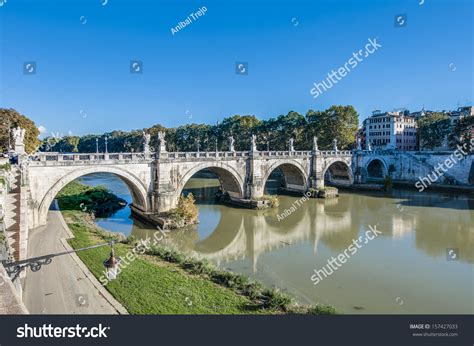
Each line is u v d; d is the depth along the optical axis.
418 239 33.66
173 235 35.34
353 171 72.50
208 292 17.81
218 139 113.62
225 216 44.66
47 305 15.56
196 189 69.75
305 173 61.69
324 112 89.81
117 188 70.25
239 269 25.67
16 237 19.83
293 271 25.20
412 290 21.77
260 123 110.19
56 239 26.42
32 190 30.06
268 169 54.16
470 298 20.62
